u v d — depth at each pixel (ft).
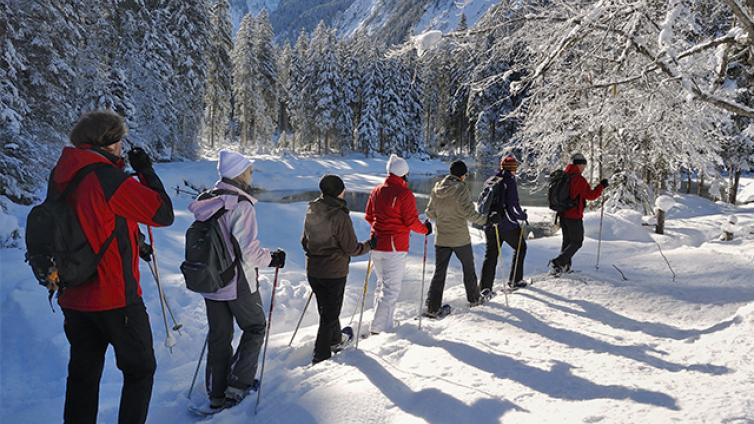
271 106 151.64
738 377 9.84
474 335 14.17
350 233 13.08
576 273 21.30
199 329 16.37
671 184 63.41
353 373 11.60
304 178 112.27
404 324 15.69
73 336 8.14
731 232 32.71
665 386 9.74
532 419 8.74
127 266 7.98
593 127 34.88
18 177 45.47
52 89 52.11
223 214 10.37
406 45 18.38
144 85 91.81
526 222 19.06
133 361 8.22
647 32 19.93
